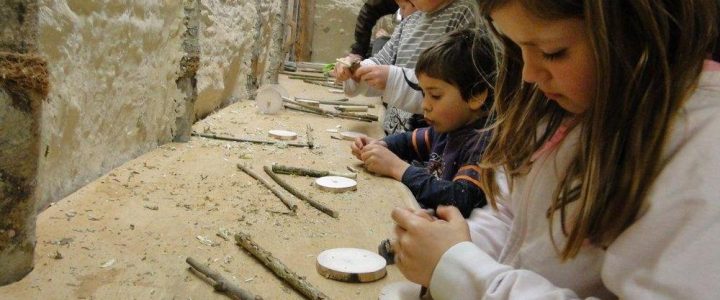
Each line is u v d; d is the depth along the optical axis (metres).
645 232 0.48
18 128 0.75
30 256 0.81
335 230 1.11
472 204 1.20
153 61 1.52
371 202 1.31
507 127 0.77
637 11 0.48
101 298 0.77
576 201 0.61
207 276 0.86
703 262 0.43
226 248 0.98
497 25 0.59
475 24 1.49
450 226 0.71
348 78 2.14
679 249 0.45
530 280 0.60
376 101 3.11
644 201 0.49
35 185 0.81
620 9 0.48
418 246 0.70
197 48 1.75
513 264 0.73
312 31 6.39
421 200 1.34
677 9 0.47
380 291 0.86
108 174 1.33
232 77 2.66
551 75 0.56
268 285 0.86
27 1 0.73
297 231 1.09
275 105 2.45
